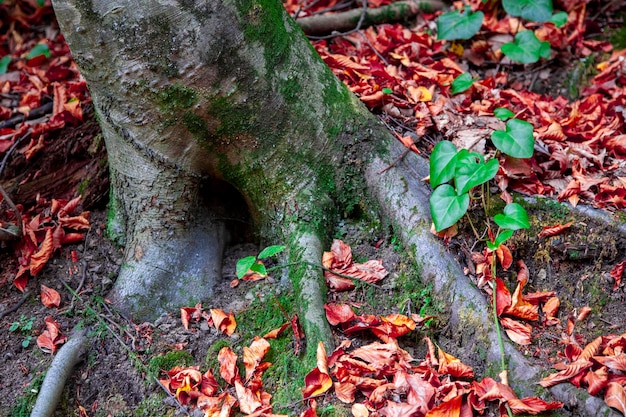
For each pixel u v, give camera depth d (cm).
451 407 245
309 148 310
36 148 364
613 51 442
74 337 304
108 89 286
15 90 437
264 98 292
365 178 320
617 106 378
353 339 283
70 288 325
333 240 319
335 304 291
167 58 272
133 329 309
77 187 364
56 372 288
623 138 339
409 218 305
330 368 270
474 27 398
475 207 302
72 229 347
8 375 298
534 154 322
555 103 397
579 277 295
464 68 417
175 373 288
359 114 321
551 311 284
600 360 256
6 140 376
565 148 332
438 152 288
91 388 294
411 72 389
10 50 509
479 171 273
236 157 308
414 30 446
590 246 295
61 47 490
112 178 328
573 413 249
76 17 266
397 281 302
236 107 289
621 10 464
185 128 293
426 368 266
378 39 422
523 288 291
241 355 291
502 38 428
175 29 267
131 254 323
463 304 282
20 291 329
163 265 319
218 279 328
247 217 344
